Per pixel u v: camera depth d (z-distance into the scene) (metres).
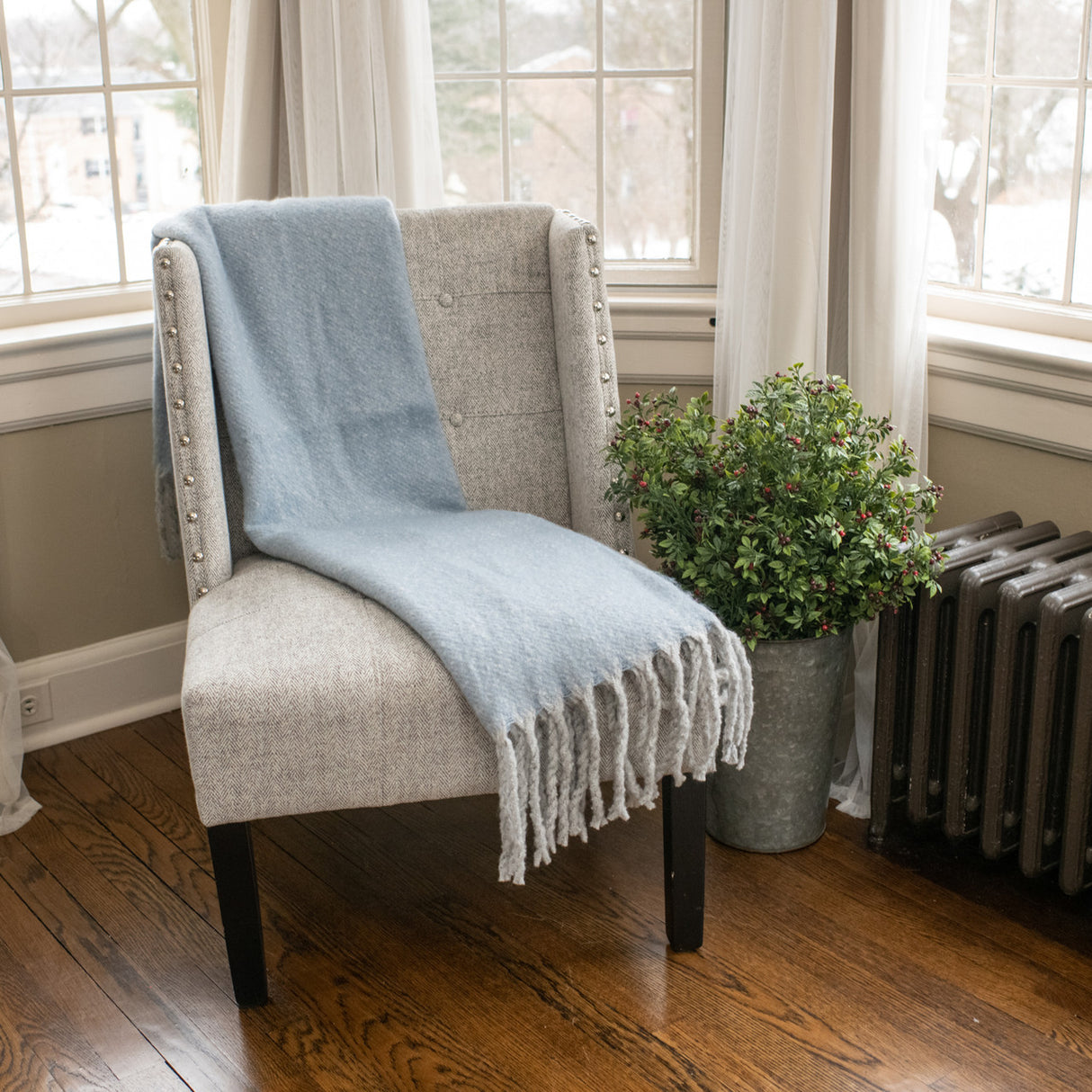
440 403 2.17
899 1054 1.67
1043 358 2.04
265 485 1.97
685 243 2.60
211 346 1.95
